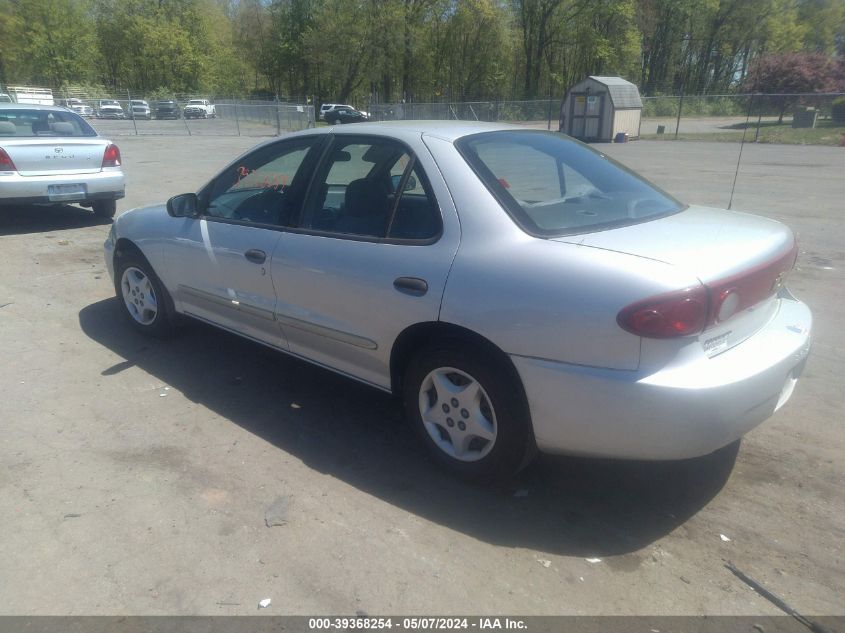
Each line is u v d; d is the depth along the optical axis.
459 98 65.12
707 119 39.97
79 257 7.79
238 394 4.35
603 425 2.77
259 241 4.02
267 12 71.81
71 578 2.72
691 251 2.81
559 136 4.07
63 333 5.39
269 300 4.03
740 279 2.76
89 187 9.13
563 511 3.14
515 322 2.87
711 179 15.14
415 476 3.43
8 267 7.32
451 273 3.09
